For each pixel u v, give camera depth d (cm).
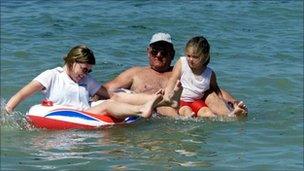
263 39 4172
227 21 4638
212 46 3941
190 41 2625
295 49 3919
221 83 3139
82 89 2481
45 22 4409
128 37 4069
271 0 5375
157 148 2189
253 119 2573
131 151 2147
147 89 2673
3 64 3356
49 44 3809
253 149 2203
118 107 2412
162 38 2683
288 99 2925
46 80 2447
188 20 4584
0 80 3095
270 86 3122
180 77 2645
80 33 4131
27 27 4256
